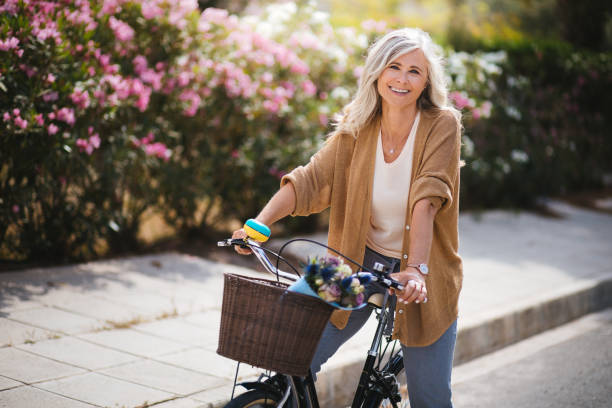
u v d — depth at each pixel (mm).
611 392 4852
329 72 8328
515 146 10711
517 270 7379
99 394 3615
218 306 5340
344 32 8617
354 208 3018
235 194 7484
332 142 3133
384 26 9055
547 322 6344
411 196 2885
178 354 4309
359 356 4543
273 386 2789
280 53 7418
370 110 3004
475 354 5523
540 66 11703
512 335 5910
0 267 5688
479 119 9977
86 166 5883
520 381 5039
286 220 7941
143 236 7145
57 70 5441
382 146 2996
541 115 11516
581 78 12172
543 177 11117
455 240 3020
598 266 7820
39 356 4016
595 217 10898
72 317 4723
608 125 13039
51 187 5770
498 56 10969
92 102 5559
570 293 6668
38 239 5875
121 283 5645
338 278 2406
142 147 6172
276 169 7395
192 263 6523
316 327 2406
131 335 4539
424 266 2764
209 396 3734
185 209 7145
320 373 4230
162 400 3625
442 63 3016
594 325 6527
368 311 3133
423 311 2945
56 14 5582
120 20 6195
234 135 7348
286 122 7617
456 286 3006
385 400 3158
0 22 5168
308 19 8344
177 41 6535
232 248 7152
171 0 6461
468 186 10586
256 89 7176
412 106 2977
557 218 10562
